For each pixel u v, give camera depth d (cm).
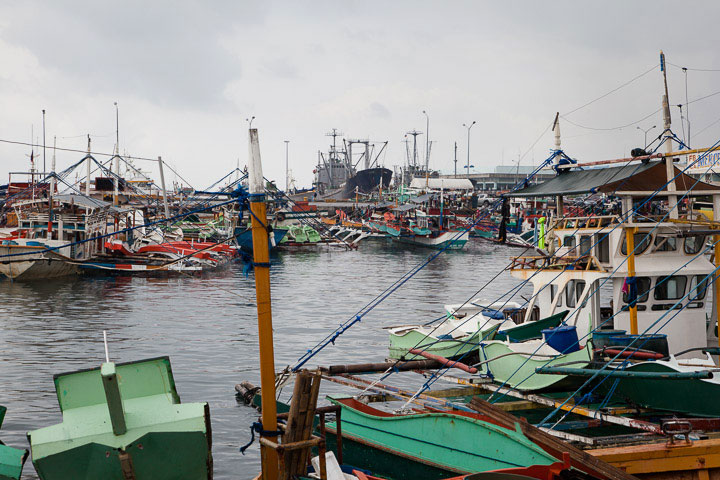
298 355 3048
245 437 2016
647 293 2212
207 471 1279
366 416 1938
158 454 1225
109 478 1217
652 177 2298
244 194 1257
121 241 6619
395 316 4128
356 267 7331
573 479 1406
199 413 1257
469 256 8800
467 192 15262
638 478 1470
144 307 4397
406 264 7706
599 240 2331
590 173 2627
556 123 2870
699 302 2248
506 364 2133
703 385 1694
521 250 9750
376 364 2241
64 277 5828
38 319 3862
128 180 10100
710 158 3350
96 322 3806
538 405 2061
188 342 3294
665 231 2170
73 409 1284
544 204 10956
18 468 1373
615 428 1825
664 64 2262
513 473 1398
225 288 5441
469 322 2862
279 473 1177
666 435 1520
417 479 1788
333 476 1249
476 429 1658
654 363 1794
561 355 1972
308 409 1208
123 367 1323
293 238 10000
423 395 2122
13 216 6419
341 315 4153
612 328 2275
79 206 6041
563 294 2464
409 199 12925
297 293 5169
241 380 2622
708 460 1494
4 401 2284
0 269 5412
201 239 8612
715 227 2177
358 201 15875
